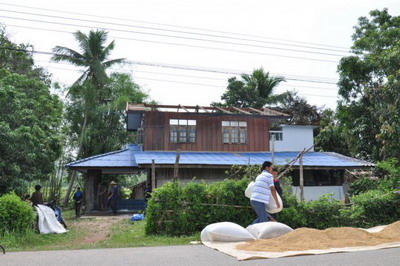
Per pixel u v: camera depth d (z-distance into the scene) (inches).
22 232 377.1
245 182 369.4
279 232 269.6
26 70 984.9
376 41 978.1
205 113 884.6
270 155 875.4
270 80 1441.9
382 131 746.8
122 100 1130.7
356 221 375.2
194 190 358.0
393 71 843.4
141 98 1239.5
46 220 448.1
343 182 887.7
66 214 781.9
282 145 990.4
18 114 625.9
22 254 232.1
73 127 1167.0
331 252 210.7
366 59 887.1
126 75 1258.0
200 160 767.1
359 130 884.0
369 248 221.0
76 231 486.9
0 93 615.2
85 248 278.8
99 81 1140.5
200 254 219.0
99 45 1146.7
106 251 236.2
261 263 185.5
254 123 926.4
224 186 363.6
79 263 193.5
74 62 1126.4
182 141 870.4
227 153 876.0
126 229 476.4
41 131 649.0
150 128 860.0
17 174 593.3
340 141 1122.7
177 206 351.6
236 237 265.4
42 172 677.9
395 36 970.7
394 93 778.8
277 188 358.0
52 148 705.6
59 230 457.4
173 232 345.1
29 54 953.5
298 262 184.7
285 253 207.8
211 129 894.4
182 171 776.9
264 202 313.4
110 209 839.1
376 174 767.1
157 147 855.7
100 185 831.1
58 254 226.4
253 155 867.4
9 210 371.9
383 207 383.2
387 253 204.2
